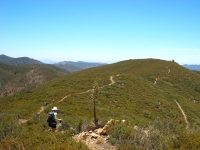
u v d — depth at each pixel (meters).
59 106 31.03
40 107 30.88
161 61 88.19
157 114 33.91
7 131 11.44
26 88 157.25
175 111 38.09
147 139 8.68
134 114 31.72
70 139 9.10
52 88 45.81
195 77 69.31
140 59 97.50
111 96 38.84
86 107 30.98
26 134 9.88
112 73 61.00
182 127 12.41
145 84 51.78
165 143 8.21
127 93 42.59
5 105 35.06
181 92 56.94
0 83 196.38
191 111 41.25
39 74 177.00
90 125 13.90
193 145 7.70
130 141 8.95
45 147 7.73
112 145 9.70
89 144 9.95
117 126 11.07
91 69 94.31
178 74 69.75
